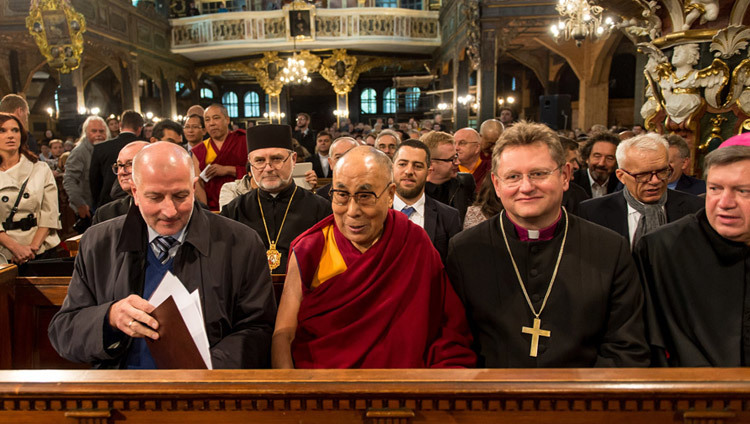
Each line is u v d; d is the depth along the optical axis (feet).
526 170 5.79
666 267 6.31
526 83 74.59
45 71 58.34
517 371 4.47
